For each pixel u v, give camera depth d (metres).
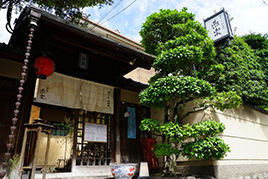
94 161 6.92
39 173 5.78
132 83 8.58
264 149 9.41
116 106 8.22
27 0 6.65
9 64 6.04
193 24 7.26
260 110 10.44
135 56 7.10
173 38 7.93
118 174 5.50
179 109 7.98
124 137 8.08
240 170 7.36
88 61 7.81
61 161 11.51
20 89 4.20
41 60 5.61
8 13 6.03
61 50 7.43
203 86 5.75
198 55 6.28
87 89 7.48
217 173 6.38
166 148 6.23
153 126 6.51
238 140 7.92
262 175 8.38
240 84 8.70
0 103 5.68
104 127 7.66
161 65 6.57
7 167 5.17
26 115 5.84
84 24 8.26
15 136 5.59
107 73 8.55
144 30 7.98
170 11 7.66
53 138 12.08
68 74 7.33
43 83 6.41
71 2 7.01
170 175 6.49
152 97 6.12
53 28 5.62
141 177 5.68
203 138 6.78
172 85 5.87
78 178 6.09
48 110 11.75
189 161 7.18
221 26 9.18
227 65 8.79
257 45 13.26
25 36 5.93
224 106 6.62
